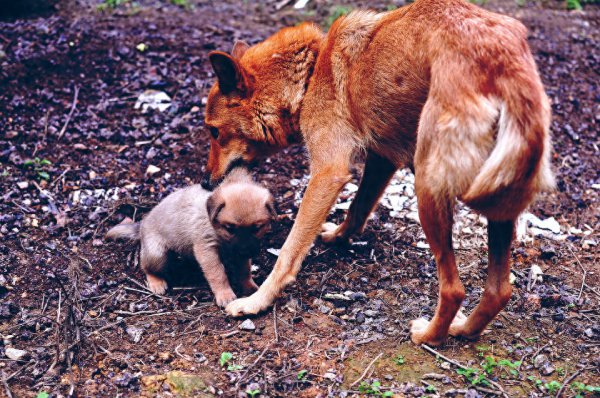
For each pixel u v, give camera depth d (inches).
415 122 163.9
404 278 191.5
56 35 316.2
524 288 189.2
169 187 229.6
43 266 191.8
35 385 148.4
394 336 166.1
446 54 146.0
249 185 177.2
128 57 302.2
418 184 148.3
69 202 220.5
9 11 349.1
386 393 144.6
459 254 205.0
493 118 137.8
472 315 160.1
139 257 199.2
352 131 172.7
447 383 149.6
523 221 222.1
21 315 171.9
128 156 245.1
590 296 186.7
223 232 171.9
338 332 167.5
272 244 206.7
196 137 256.4
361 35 169.8
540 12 404.5
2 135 248.5
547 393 147.5
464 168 139.9
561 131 276.5
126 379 149.0
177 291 186.5
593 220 226.4
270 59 183.5
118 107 271.9
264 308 172.4
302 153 254.4
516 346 163.6
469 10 152.3
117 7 366.3
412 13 160.7
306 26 186.2
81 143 250.2
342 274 192.7
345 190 236.2
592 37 371.9
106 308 176.4
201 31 338.0
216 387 147.9
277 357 157.8
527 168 135.3
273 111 183.9
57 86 280.8
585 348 164.1
